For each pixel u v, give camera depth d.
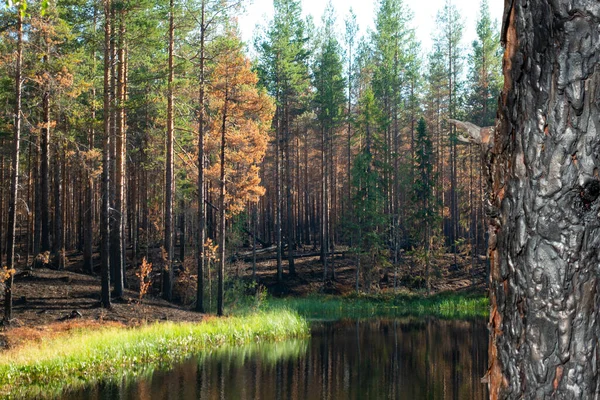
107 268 23.39
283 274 42.88
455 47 52.00
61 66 23.14
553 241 1.77
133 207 37.66
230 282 33.50
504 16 1.96
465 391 15.28
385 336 25.19
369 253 41.47
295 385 15.60
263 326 24.38
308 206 56.06
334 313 35.19
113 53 25.08
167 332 20.16
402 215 48.22
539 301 1.79
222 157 27.47
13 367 14.83
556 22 1.75
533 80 1.82
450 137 44.31
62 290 24.77
